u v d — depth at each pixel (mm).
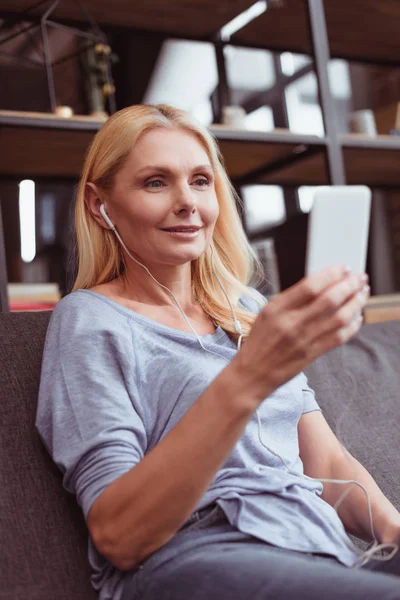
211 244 1287
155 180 1146
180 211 1142
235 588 828
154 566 915
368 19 3000
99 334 1050
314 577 802
